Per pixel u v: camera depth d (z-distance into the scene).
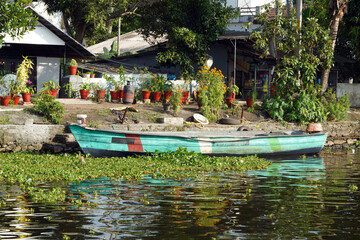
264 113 27.08
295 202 11.63
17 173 14.20
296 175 15.97
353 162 19.91
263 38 27.92
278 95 27.22
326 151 24.56
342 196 12.45
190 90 30.55
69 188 12.77
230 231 9.09
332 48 27.94
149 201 11.44
